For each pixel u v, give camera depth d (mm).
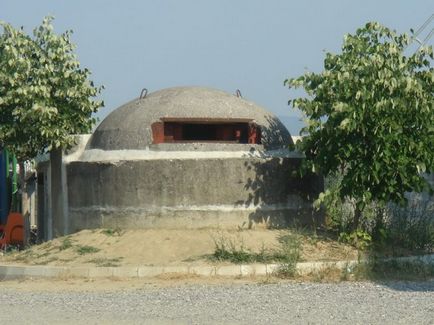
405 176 25734
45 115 29656
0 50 30938
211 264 24688
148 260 25344
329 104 26344
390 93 25594
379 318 17500
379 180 25828
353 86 25766
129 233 27281
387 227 28281
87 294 21797
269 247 25875
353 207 28047
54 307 19703
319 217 29000
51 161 30766
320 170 26922
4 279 25531
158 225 27328
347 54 26594
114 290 22422
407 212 28922
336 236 27859
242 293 21188
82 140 30094
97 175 28234
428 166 26141
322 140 26672
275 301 19891
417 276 24766
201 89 29906
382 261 25312
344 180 26219
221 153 27688
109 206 27969
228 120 28484
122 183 27719
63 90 30906
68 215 29484
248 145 28250
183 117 28188
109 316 18219
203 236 26578
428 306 19047
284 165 28297
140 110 28828
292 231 27203
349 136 26094
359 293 21172
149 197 27406
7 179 35375
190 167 27344
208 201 27328
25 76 30328
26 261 26359
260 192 27766
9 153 33406
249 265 24484
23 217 33969
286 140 29422
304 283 23141
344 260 25312
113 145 28391
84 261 25594
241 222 27438
